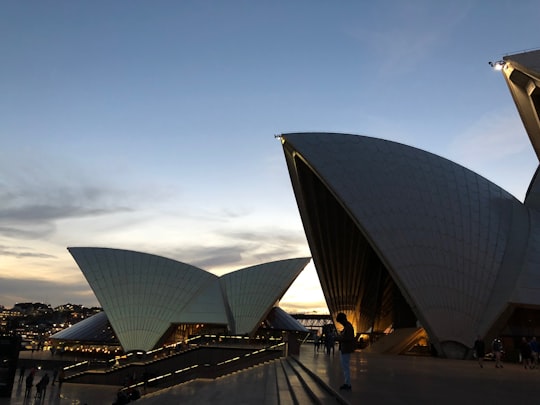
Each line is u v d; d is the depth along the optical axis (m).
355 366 17.00
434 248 29.17
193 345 35.12
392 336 34.81
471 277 28.61
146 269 49.06
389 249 28.70
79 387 33.53
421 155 33.84
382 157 32.50
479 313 27.73
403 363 20.08
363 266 39.53
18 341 25.08
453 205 31.09
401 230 29.34
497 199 32.69
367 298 40.91
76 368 37.59
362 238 37.22
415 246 29.03
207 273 52.28
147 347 44.91
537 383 12.33
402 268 28.34
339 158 31.61
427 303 27.69
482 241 29.95
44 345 67.75
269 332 55.31
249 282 51.91
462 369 17.61
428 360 23.83
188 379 32.00
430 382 11.68
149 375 33.66
